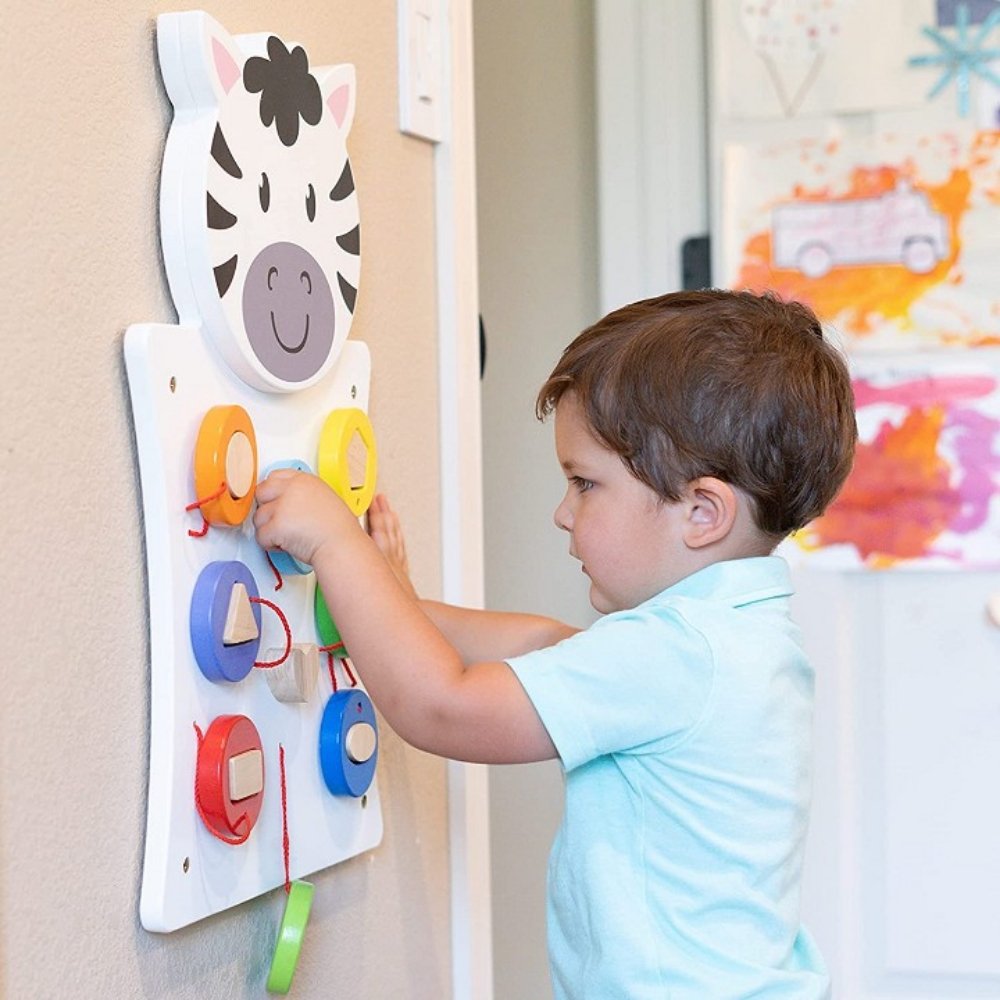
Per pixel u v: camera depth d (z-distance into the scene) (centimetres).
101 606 71
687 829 91
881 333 171
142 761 74
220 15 82
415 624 85
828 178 172
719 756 91
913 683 174
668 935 90
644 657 89
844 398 102
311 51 93
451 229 113
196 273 75
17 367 65
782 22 172
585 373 98
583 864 92
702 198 177
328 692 90
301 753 87
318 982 92
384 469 103
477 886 116
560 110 192
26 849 65
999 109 168
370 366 100
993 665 172
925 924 174
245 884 80
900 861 175
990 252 169
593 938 91
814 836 175
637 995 89
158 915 73
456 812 113
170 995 76
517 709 87
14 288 65
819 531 174
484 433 198
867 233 171
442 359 113
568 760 87
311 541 83
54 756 67
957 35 169
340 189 89
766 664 93
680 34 177
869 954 176
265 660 83
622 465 96
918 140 170
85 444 69
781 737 94
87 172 70
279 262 81
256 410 82
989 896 173
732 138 173
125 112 73
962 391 170
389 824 102
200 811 76
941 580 173
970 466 170
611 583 98
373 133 102
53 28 67
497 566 198
